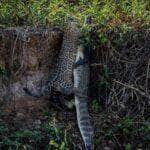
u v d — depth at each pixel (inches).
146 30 339.0
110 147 309.9
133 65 334.3
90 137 303.4
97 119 322.3
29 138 304.0
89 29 334.0
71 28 334.0
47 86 330.6
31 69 331.6
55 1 363.9
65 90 326.0
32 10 354.3
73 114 324.2
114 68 334.0
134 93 330.0
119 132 316.2
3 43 327.6
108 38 334.0
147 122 320.5
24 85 330.0
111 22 344.8
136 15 353.1
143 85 332.2
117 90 331.6
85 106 316.5
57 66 331.3
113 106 329.1
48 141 305.1
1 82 327.9
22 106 325.4
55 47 334.6
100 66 334.0
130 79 332.8
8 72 328.8
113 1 368.2
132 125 318.0
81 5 370.0
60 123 317.1
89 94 334.6
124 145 311.7
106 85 332.2
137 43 336.8
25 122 316.2
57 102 328.5
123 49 335.6
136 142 313.9
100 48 333.7
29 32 330.6
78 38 330.6
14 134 304.7
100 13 350.3
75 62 325.7
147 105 328.2
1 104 324.2
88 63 330.6
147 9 370.9
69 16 350.6
